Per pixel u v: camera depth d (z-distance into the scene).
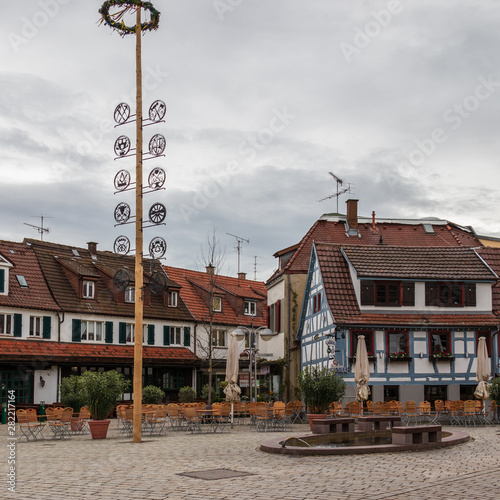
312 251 35.62
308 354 36.84
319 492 10.34
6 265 37.53
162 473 12.52
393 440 16.16
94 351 40.59
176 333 46.88
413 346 32.06
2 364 35.59
